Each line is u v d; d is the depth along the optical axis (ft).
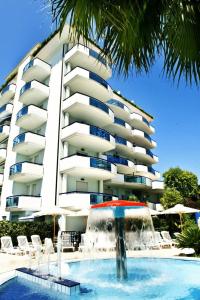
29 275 25.18
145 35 10.10
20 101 83.15
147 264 34.83
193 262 35.12
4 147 94.53
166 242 56.34
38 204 68.74
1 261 37.45
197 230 41.96
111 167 73.87
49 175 68.95
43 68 80.12
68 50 76.84
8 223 54.08
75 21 8.73
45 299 19.48
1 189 91.91
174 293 21.31
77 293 20.98
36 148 75.36
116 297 20.33
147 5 9.69
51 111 75.61
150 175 112.88
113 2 8.83
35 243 49.44
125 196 100.07
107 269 32.55
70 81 73.31
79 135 67.26
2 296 20.17
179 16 9.87
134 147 106.32
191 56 10.12
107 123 82.94
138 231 55.88
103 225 49.03
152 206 97.30
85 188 74.28
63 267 30.78
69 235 57.41
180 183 101.30
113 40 9.95
